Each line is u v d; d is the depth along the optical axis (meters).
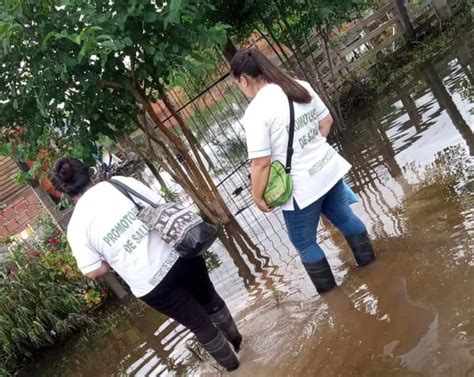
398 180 5.28
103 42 5.00
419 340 2.98
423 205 4.41
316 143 3.52
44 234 9.31
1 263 7.66
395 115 7.74
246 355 3.81
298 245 3.82
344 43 10.91
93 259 3.23
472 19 9.87
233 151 11.24
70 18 5.38
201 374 3.95
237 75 3.47
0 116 6.17
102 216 3.19
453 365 2.66
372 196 5.22
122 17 5.50
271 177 3.44
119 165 10.91
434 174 4.91
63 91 5.98
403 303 3.37
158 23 5.82
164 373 4.39
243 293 5.03
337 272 4.20
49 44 5.45
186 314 3.44
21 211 12.60
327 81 9.97
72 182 3.31
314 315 3.83
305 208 3.54
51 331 6.75
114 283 7.21
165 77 6.36
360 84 9.79
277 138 3.36
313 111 3.50
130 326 6.14
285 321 3.99
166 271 3.31
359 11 9.80
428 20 10.73
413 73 9.34
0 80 5.89
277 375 3.40
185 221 3.23
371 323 3.37
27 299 6.86
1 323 6.58
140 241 3.26
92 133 6.53
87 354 6.08
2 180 13.49
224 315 3.85
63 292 7.00
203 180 7.47
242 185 9.00
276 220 6.77
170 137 7.19
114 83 6.23
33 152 6.58
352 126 8.50
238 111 13.15
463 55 8.63
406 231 4.15
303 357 3.43
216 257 6.52
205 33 5.95
